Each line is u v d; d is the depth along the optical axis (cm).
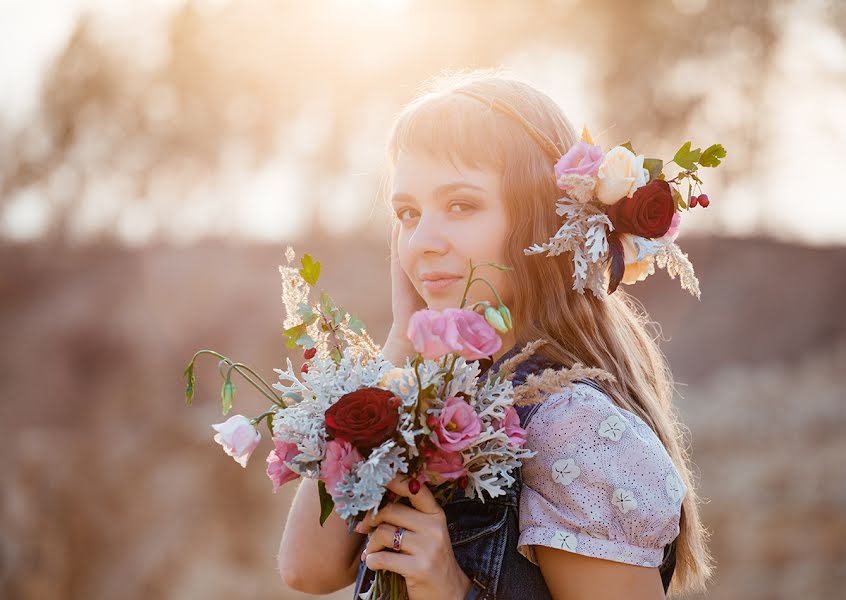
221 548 1177
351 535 190
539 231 167
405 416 146
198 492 1218
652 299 1769
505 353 172
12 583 1209
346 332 164
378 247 1695
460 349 141
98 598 1177
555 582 155
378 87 1806
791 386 1404
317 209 1791
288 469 151
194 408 1522
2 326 1717
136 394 1577
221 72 1831
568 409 156
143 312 1684
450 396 148
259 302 1672
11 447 1297
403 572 151
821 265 1744
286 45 1825
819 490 1080
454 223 168
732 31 1853
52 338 1653
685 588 177
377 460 142
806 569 1031
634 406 169
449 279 168
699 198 169
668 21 1881
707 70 1878
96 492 1262
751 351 1636
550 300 169
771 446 1186
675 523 155
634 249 163
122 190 1903
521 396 151
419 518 153
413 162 170
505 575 154
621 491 152
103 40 1905
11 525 1227
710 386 1516
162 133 1870
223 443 152
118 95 1878
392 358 199
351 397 147
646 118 1877
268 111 1830
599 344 172
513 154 167
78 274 1811
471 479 152
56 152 1892
